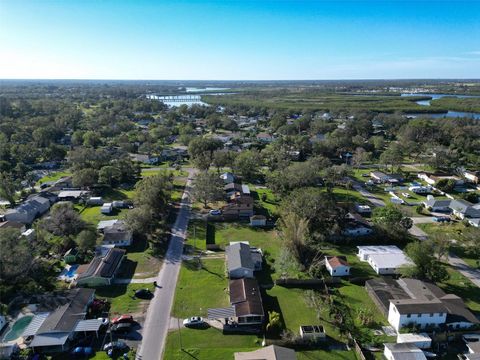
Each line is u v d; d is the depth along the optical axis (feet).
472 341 159.63
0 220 289.53
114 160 451.53
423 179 424.05
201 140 511.81
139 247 252.83
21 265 198.29
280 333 167.32
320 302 191.21
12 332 165.17
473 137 620.90
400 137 624.18
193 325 172.04
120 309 183.73
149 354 153.48
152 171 462.60
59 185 374.84
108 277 204.85
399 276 216.74
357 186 398.01
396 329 169.37
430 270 201.16
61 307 175.73
